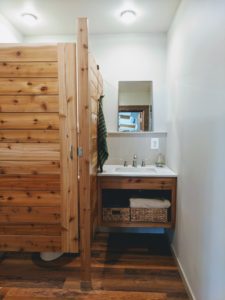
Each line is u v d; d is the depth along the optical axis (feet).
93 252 7.82
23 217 6.25
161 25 8.36
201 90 5.03
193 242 5.56
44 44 5.75
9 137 6.01
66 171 6.04
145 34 9.03
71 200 6.11
